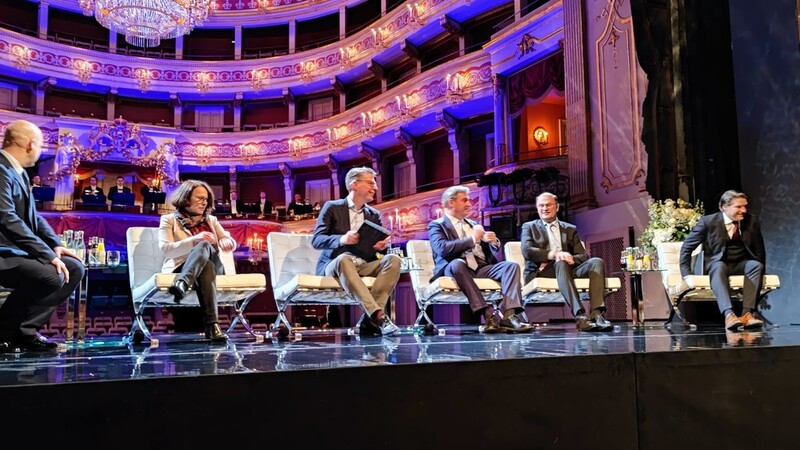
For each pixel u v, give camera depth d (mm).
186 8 11305
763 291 5086
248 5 21453
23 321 2912
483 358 1841
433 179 17562
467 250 4664
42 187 15305
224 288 3941
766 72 5969
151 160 19484
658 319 7285
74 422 1342
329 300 4387
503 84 13461
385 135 17953
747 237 4797
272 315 17734
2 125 17797
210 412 1470
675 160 6402
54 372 1656
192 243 3771
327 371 1606
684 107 6410
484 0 15398
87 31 20656
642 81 7887
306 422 1565
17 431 1290
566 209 9109
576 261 4891
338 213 4477
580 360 1915
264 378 1534
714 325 5367
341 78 20328
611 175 8414
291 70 20828
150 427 1408
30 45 18672
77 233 3984
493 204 11336
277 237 4637
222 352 2549
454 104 15211
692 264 5438
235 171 20922
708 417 2068
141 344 3607
